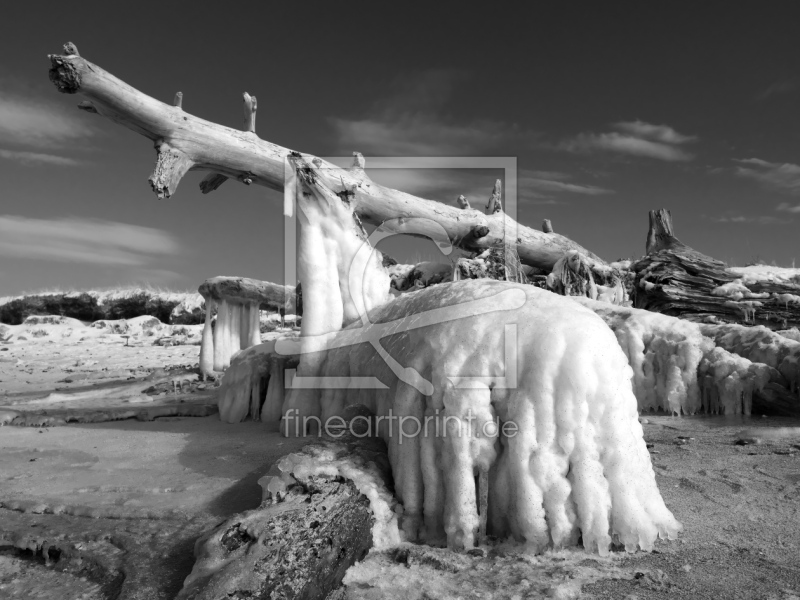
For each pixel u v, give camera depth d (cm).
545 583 272
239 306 1046
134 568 293
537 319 339
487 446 321
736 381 672
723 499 381
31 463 495
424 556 305
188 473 443
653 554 303
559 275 1055
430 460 332
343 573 284
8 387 1171
